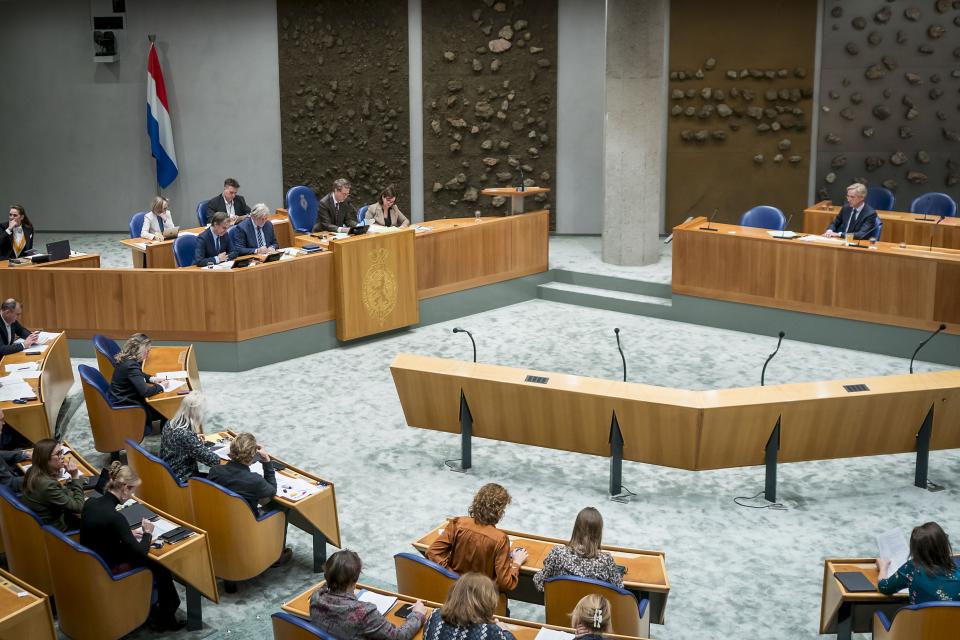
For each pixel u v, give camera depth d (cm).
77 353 992
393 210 1134
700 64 1401
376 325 1059
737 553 618
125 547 514
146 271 959
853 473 734
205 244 1004
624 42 1209
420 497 700
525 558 498
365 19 1458
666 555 615
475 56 1450
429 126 1480
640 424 674
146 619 524
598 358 995
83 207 1578
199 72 1509
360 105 1487
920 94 1337
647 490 712
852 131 1370
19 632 448
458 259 1152
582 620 386
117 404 724
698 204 1450
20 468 637
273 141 1521
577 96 1450
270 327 987
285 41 1483
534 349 1030
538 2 1427
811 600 563
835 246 1005
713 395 666
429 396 740
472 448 790
